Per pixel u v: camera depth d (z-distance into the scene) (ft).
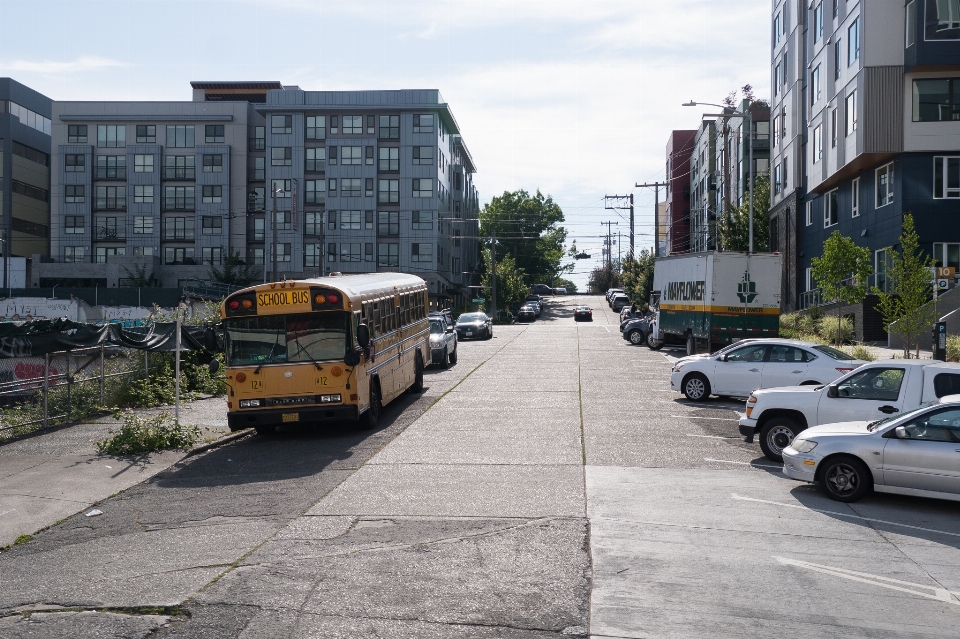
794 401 44.93
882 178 123.34
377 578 26.00
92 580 26.71
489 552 28.71
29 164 266.57
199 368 77.10
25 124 264.93
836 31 132.46
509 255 361.30
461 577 26.07
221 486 41.29
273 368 52.90
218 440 53.16
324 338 53.06
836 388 44.29
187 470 45.70
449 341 103.96
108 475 44.09
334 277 62.69
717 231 193.26
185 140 260.21
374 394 58.34
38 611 23.80
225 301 53.42
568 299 394.32
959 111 114.83
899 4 115.65
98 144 261.24
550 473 42.06
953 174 114.83
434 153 248.93
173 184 260.01
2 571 28.37
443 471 42.80
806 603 24.13
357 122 250.98
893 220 118.73
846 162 125.59
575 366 101.76
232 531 32.42
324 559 28.12
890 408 42.52
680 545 29.76
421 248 249.96
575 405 67.41
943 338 70.69
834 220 145.28
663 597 24.44
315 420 52.90
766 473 42.55
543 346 138.41
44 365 58.39
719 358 67.97
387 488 39.17
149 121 258.98
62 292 220.43
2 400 57.93
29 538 33.32
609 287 439.22
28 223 266.16
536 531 31.37
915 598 24.72
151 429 51.72
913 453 35.32
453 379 88.79
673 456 46.62
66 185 260.83
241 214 258.98
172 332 67.87
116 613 23.44
